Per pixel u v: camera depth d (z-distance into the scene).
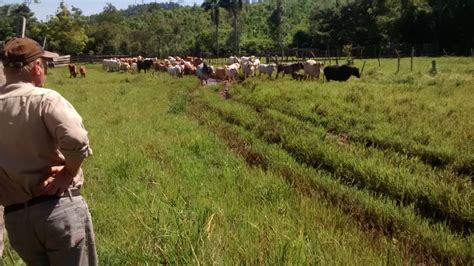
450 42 66.25
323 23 82.38
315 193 8.00
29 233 3.36
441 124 12.17
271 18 95.25
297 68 32.00
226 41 95.31
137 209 6.13
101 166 8.72
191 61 52.22
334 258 4.98
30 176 3.29
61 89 29.08
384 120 13.34
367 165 8.87
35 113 3.25
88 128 13.72
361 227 6.76
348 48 53.88
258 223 5.80
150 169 8.48
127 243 5.23
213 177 8.34
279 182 7.87
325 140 11.55
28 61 3.34
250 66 33.56
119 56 78.75
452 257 5.81
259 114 16.34
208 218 5.58
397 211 7.00
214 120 16.03
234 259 4.79
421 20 67.81
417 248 6.15
